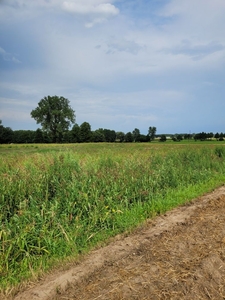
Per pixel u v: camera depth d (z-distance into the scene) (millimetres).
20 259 4805
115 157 12305
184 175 10906
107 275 3996
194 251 4648
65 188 6934
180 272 3992
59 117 78062
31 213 5727
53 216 5738
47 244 5059
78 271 4164
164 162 11930
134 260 4426
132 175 8938
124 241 5242
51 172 7875
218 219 6215
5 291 3746
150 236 5375
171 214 6844
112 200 7105
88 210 6398
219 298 3531
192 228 5715
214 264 4227
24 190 6645
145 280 3814
